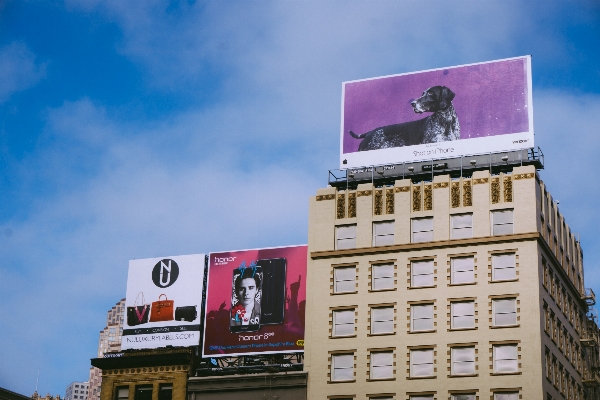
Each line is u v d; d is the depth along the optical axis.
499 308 91.44
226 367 99.62
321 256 99.38
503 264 92.75
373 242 98.12
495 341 90.44
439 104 101.50
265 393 95.88
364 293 96.56
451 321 92.56
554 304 96.69
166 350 101.12
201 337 102.81
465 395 89.81
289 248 101.88
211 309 102.12
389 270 96.56
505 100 99.25
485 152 98.19
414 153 100.56
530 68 99.56
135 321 103.62
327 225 100.38
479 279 92.94
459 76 101.81
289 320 99.19
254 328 100.00
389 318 94.94
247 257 103.00
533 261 91.88
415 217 97.12
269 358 102.06
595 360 112.25
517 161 98.06
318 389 94.62
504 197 94.75
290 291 100.19
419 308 94.12
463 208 95.75
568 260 105.44
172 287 103.88
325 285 98.38
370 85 104.81
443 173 100.25
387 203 98.81
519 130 97.81
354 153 102.75
